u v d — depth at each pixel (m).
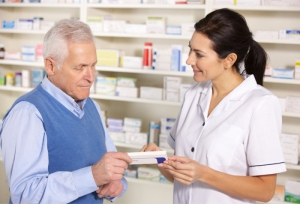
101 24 3.34
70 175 1.34
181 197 1.71
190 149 1.68
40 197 1.32
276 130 1.53
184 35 3.12
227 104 1.61
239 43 1.54
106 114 3.46
